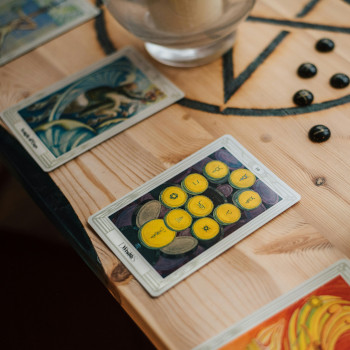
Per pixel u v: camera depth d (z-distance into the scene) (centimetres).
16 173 69
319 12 78
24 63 80
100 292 81
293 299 51
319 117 66
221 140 66
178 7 66
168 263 55
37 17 86
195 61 75
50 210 63
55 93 75
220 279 54
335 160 61
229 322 51
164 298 53
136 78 75
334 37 75
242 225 57
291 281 53
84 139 69
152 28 70
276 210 58
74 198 63
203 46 76
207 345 50
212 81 73
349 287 51
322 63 72
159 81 74
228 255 55
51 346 76
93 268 58
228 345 49
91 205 62
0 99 76
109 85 75
